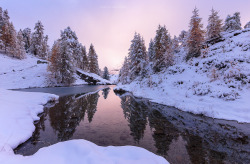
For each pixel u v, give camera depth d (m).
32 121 6.90
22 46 42.50
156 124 7.59
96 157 2.91
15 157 2.78
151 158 3.20
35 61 44.69
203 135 6.12
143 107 11.83
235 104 9.59
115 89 26.23
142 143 5.30
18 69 32.50
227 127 7.13
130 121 8.06
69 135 5.90
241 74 11.82
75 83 37.56
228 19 33.88
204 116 9.16
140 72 30.67
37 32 52.97
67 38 44.03
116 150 3.57
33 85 26.78
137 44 31.84
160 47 27.72
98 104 12.87
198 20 21.27
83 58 55.38
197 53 21.95
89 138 5.66
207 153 4.59
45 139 5.39
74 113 9.45
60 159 2.79
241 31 21.45
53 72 31.69
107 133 6.26
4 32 39.88
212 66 15.97
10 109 6.91
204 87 12.96
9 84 24.44
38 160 2.72
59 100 13.98
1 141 4.21
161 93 16.83
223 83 12.41
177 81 17.53
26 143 4.95
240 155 4.46
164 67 26.56
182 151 4.71
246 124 7.50
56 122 7.54
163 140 5.60
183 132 6.47
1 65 31.59
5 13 45.34
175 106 11.91
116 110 10.69
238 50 16.20
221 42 21.91
